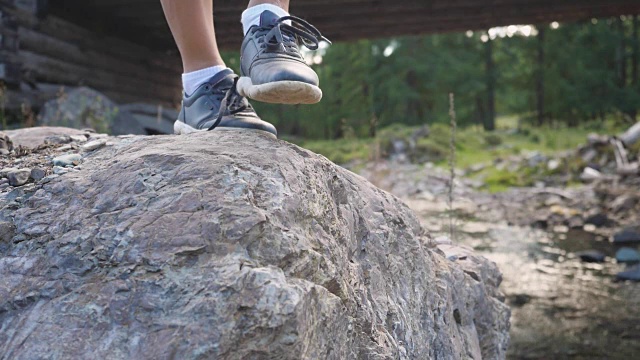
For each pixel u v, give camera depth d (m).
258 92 1.46
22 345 1.04
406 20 11.42
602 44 29.78
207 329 0.99
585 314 4.53
